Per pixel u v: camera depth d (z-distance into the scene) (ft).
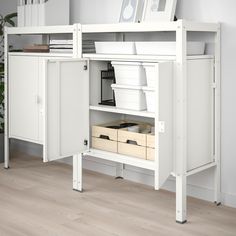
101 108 9.49
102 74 10.11
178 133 8.21
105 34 11.10
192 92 8.52
